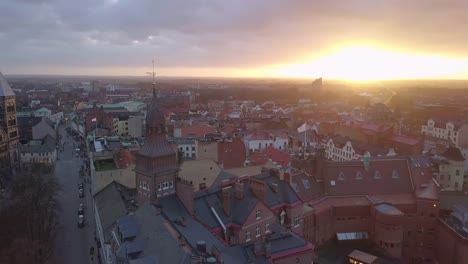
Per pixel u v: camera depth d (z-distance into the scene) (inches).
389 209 3789.4
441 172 5191.9
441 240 3791.8
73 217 4571.9
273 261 2564.0
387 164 4355.3
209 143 5693.9
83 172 6520.7
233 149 5723.4
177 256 2119.8
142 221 2650.1
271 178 3548.2
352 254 3494.1
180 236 2386.8
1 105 6008.9
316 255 3567.9
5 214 3533.5
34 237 3513.8
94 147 5438.0
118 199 3627.0
